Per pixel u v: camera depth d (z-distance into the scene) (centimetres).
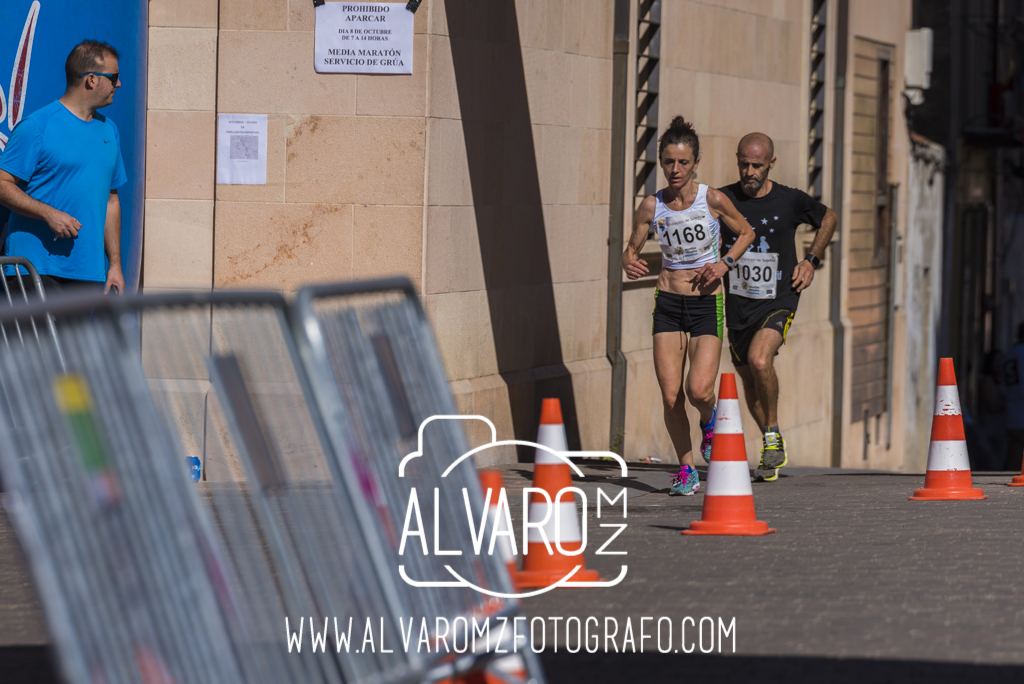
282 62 2452
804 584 1474
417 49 2416
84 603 741
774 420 2564
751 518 1828
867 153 4919
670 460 3469
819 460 4497
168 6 2466
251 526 879
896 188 5253
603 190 3109
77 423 761
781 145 4138
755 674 1119
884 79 5141
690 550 1686
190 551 807
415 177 2422
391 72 2420
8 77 2214
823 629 1270
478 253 2591
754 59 3912
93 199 2117
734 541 1758
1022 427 4709
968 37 6681
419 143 2417
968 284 6925
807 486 2511
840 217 4575
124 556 770
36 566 715
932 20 6575
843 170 4597
